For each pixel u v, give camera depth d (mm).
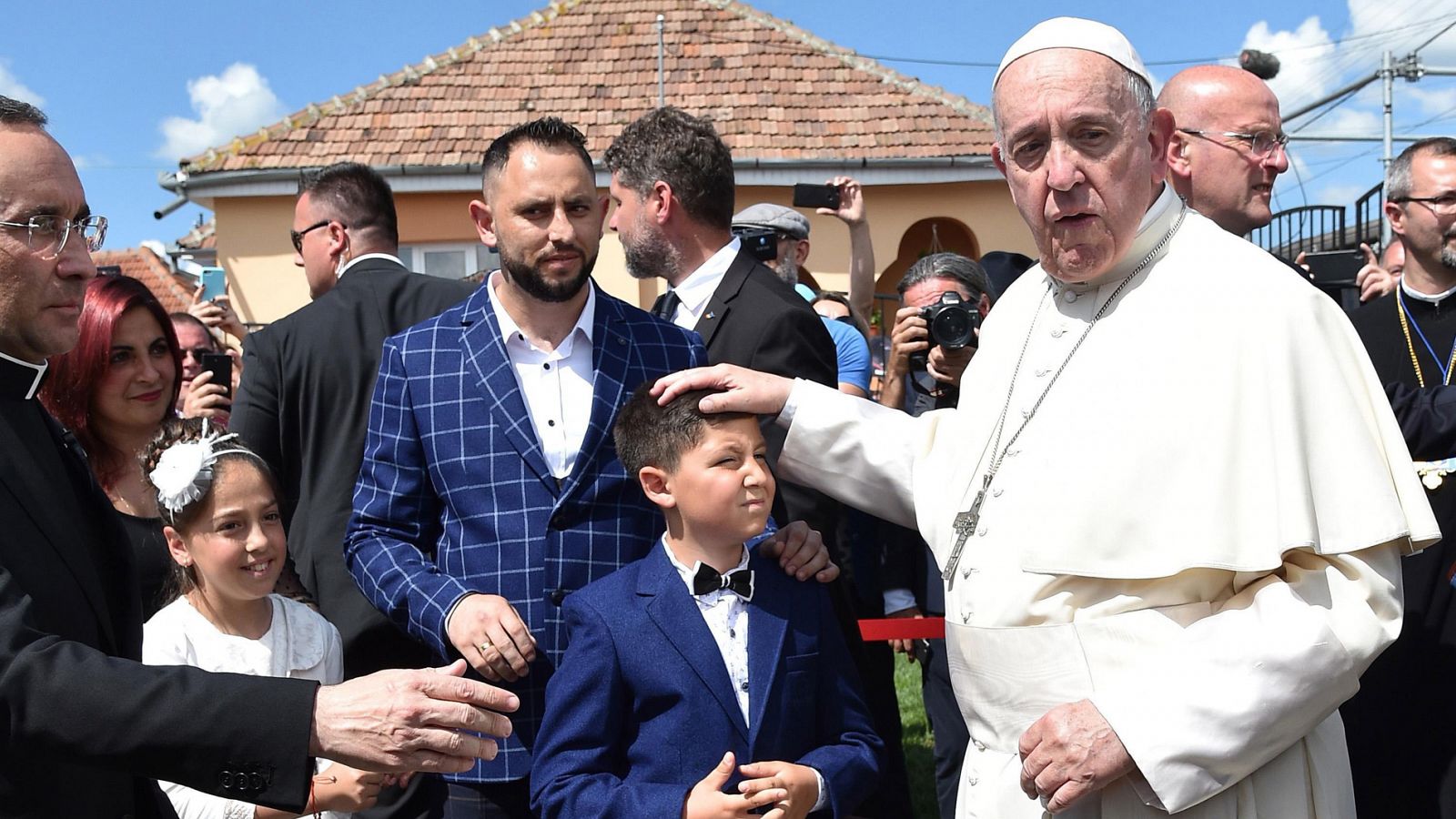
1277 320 2217
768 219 5102
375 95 13273
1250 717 1988
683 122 3680
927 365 4102
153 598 3316
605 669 2453
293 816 2764
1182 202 2520
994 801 2266
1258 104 3404
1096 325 2426
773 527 2855
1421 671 3107
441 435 2836
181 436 3189
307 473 3609
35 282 2061
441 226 12602
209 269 6566
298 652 3111
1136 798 2137
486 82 13477
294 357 3635
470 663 2570
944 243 13438
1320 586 2105
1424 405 3068
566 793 2365
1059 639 2201
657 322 3084
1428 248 3604
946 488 2615
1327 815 2182
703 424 2514
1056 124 2271
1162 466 2193
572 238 2732
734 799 2266
